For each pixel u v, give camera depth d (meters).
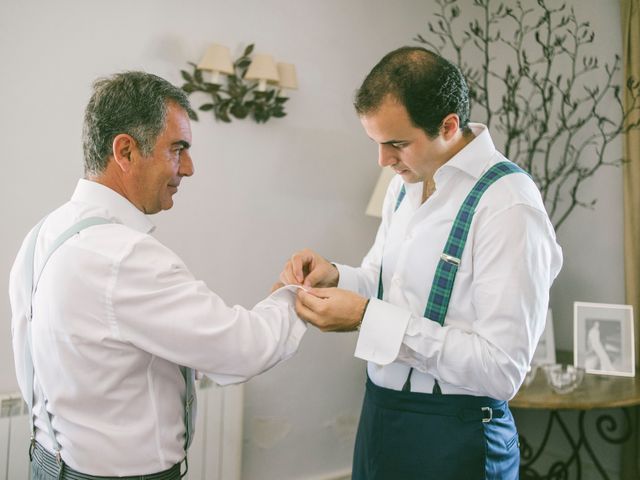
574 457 2.64
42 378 0.97
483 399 1.16
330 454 2.77
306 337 2.67
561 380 2.12
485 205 1.10
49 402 0.98
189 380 1.10
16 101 1.94
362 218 2.83
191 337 0.95
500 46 3.07
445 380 1.09
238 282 2.46
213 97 2.34
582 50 2.69
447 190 1.18
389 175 2.55
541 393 2.09
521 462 2.93
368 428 1.29
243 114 2.40
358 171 2.80
